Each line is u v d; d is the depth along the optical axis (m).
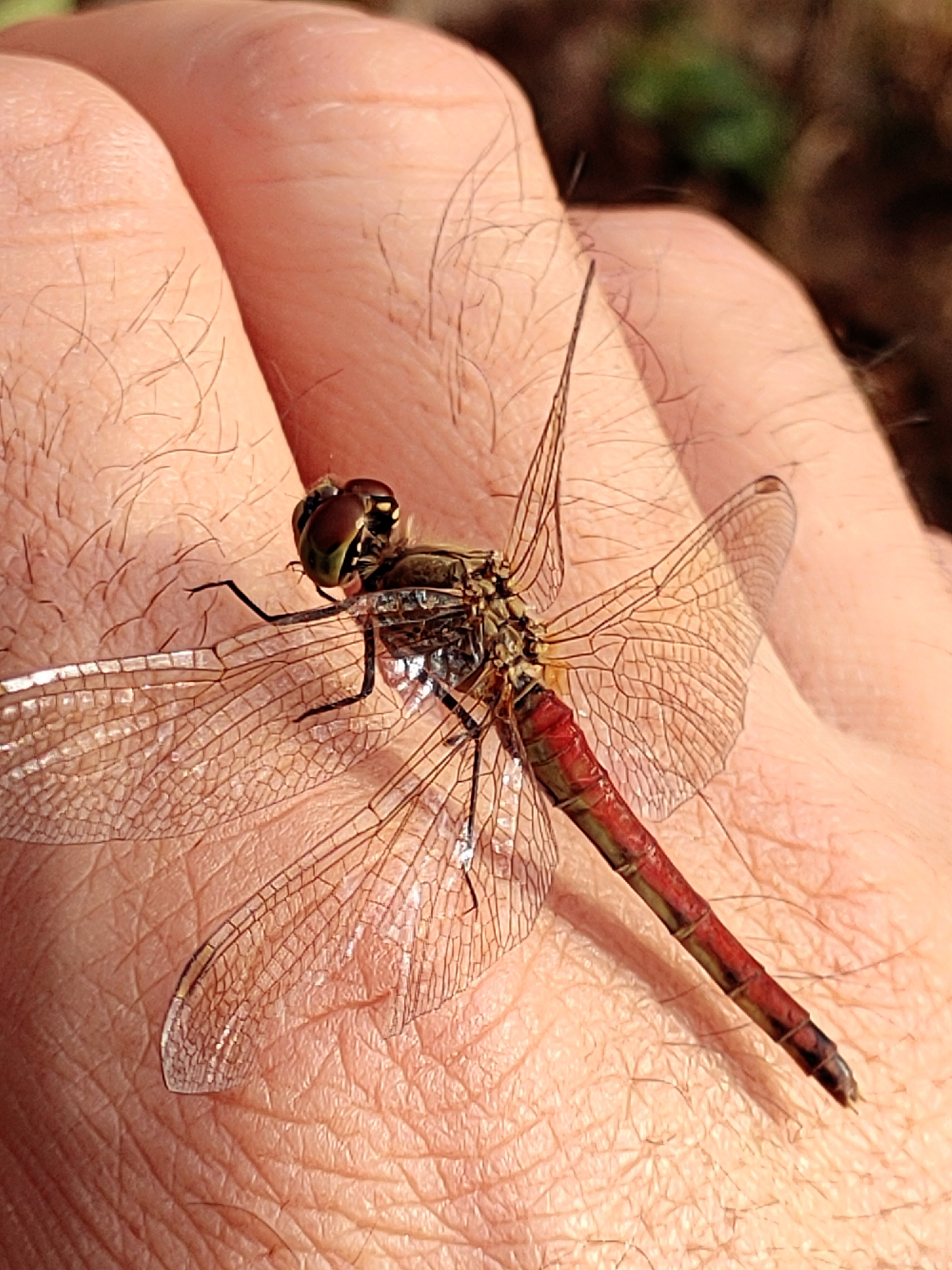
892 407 0.22
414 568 0.10
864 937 0.10
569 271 0.11
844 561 0.12
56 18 0.13
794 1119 0.09
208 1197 0.08
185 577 0.09
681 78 0.23
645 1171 0.09
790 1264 0.09
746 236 0.23
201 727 0.09
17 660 0.09
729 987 0.09
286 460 0.10
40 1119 0.09
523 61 0.24
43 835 0.09
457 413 0.11
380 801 0.09
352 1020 0.09
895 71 0.24
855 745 0.11
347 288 0.11
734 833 0.10
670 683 0.10
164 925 0.09
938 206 0.24
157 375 0.10
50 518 0.09
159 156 0.11
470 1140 0.09
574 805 0.10
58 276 0.10
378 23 0.12
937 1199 0.09
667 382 0.13
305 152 0.11
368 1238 0.09
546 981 0.09
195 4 0.12
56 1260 0.08
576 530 0.11
